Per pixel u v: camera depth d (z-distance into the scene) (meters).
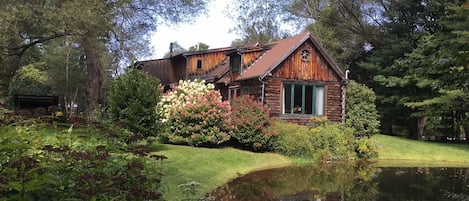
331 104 22.28
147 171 5.19
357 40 33.31
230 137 17.44
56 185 3.60
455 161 19.50
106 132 5.20
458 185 12.31
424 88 25.89
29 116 5.35
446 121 28.30
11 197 3.19
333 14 33.72
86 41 19.16
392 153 20.50
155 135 13.59
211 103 16.70
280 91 21.25
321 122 20.36
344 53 32.69
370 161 18.52
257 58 24.02
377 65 29.27
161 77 29.81
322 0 34.50
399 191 11.20
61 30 17.48
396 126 34.03
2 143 3.75
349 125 21.23
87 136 5.03
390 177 13.81
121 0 19.30
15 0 16.11
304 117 21.66
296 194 10.44
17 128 4.57
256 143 16.89
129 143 5.70
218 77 25.34
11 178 3.33
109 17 18.66
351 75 34.00
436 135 31.77
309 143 17.42
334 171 14.84
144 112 13.16
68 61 36.38
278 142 17.41
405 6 29.25
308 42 22.03
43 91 37.50
